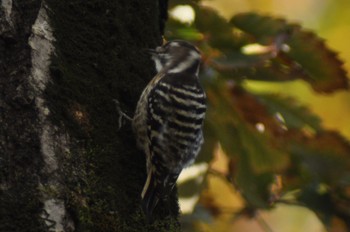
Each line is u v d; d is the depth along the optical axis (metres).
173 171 10.38
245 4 19.17
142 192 9.57
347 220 11.44
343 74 10.70
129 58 10.29
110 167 9.07
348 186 11.36
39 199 7.88
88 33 9.63
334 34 19.12
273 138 11.23
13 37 8.58
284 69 10.88
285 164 11.31
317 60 10.66
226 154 11.55
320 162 11.32
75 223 8.09
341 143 11.12
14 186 7.86
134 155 9.99
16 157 8.02
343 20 19.20
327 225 11.47
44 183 8.02
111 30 9.99
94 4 9.84
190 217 12.19
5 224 7.61
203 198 12.78
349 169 11.28
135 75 10.34
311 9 19.59
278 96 11.12
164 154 10.26
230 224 12.83
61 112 8.62
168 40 11.58
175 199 10.45
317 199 11.50
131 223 9.01
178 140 10.44
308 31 10.53
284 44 10.59
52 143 8.31
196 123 10.70
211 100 11.26
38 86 8.48
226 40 10.81
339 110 18.00
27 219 7.73
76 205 8.15
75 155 8.52
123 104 9.96
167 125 10.38
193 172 12.06
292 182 11.55
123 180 9.38
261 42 10.70
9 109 8.23
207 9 10.82
